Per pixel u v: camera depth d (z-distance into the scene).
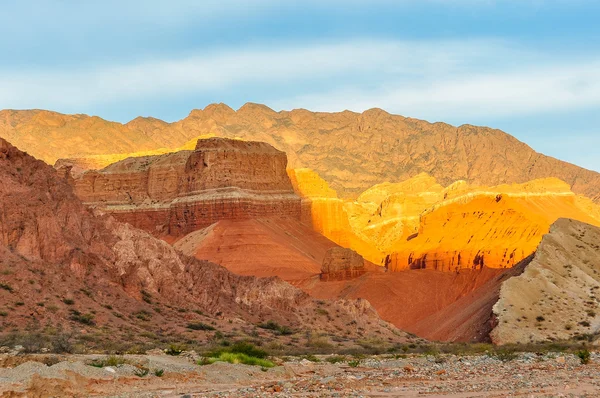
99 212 180.62
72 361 95.56
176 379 90.62
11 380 79.06
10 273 148.88
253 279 190.50
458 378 94.69
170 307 167.12
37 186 169.25
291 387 86.50
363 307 195.75
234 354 114.06
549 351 149.62
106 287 160.75
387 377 96.62
